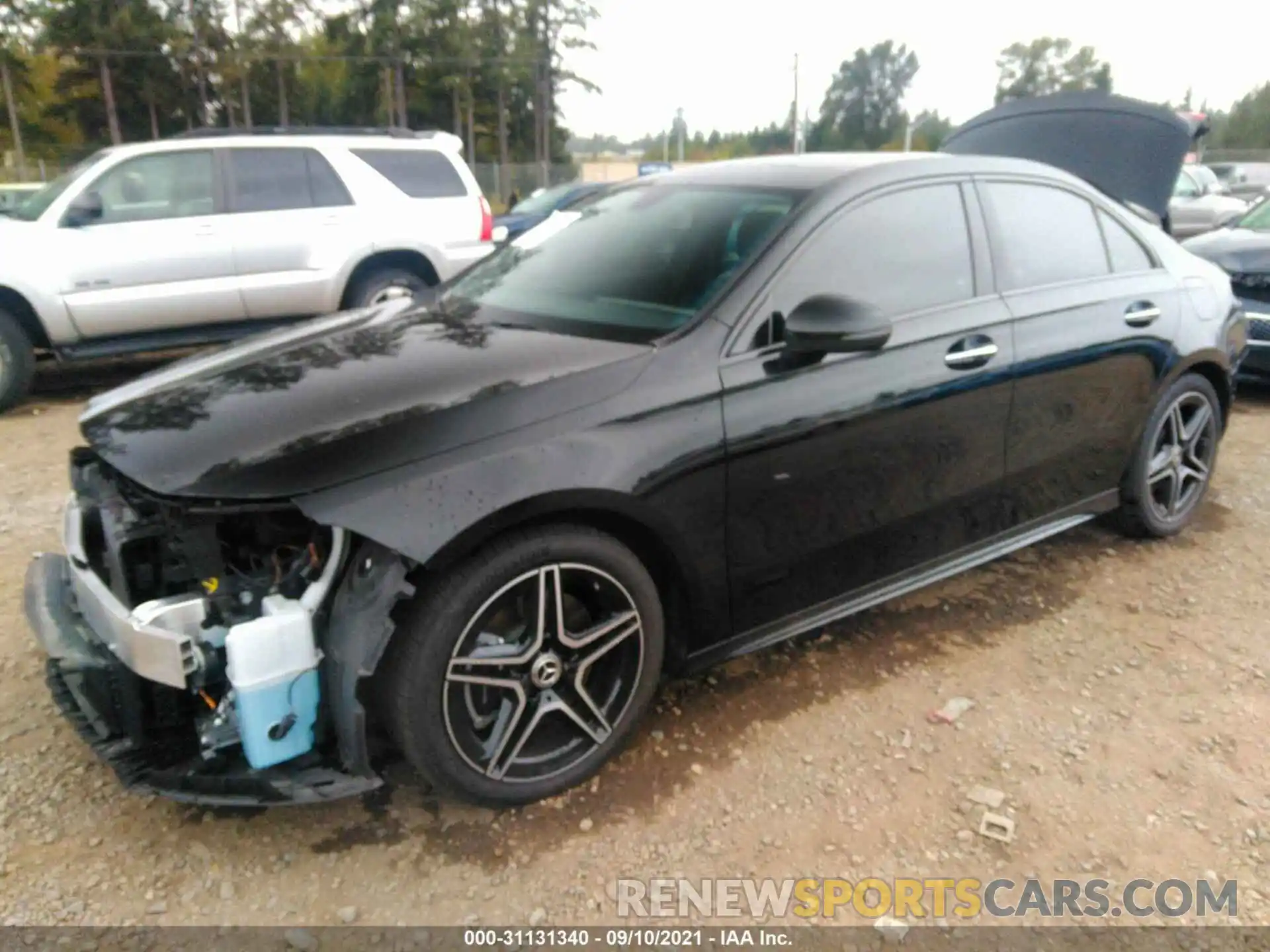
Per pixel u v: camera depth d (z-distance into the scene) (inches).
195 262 288.0
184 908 91.8
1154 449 165.5
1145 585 157.6
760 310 113.0
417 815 104.3
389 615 89.8
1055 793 107.8
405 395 100.5
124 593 96.4
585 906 92.5
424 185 331.6
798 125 1486.2
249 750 90.7
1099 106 235.5
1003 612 148.9
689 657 116.2
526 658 99.4
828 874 96.5
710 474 107.3
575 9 2166.6
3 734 116.7
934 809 105.3
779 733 118.0
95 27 1827.0
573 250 137.6
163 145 287.7
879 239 124.9
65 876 95.3
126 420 101.3
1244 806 106.0
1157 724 120.6
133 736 94.6
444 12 1972.2
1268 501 195.5
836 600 126.9
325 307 313.4
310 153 310.0
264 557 99.9
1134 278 157.2
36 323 273.1
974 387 130.3
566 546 98.7
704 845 100.1
